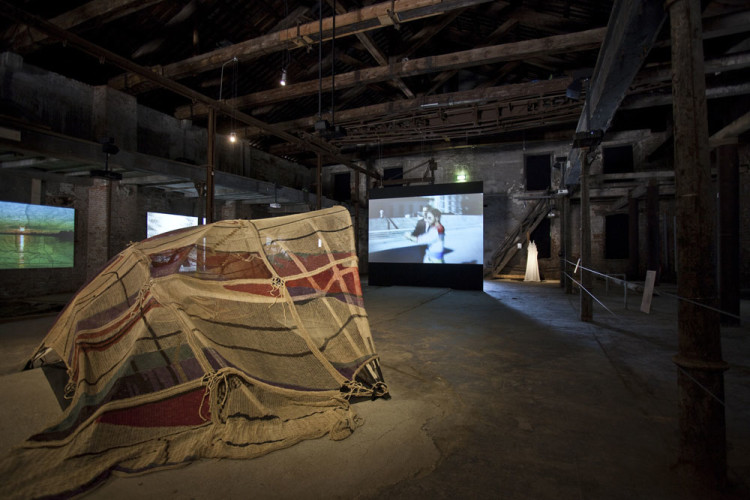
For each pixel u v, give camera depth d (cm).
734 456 215
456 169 1596
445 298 941
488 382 340
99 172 679
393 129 1137
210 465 203
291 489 183
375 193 1295
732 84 636
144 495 178
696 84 193
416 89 1251
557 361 404
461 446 226
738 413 271
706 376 188
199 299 323
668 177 916
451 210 1189
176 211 1152
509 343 485
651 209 970
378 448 222
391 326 596
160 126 1070
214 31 902
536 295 996
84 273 955
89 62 898
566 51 775
